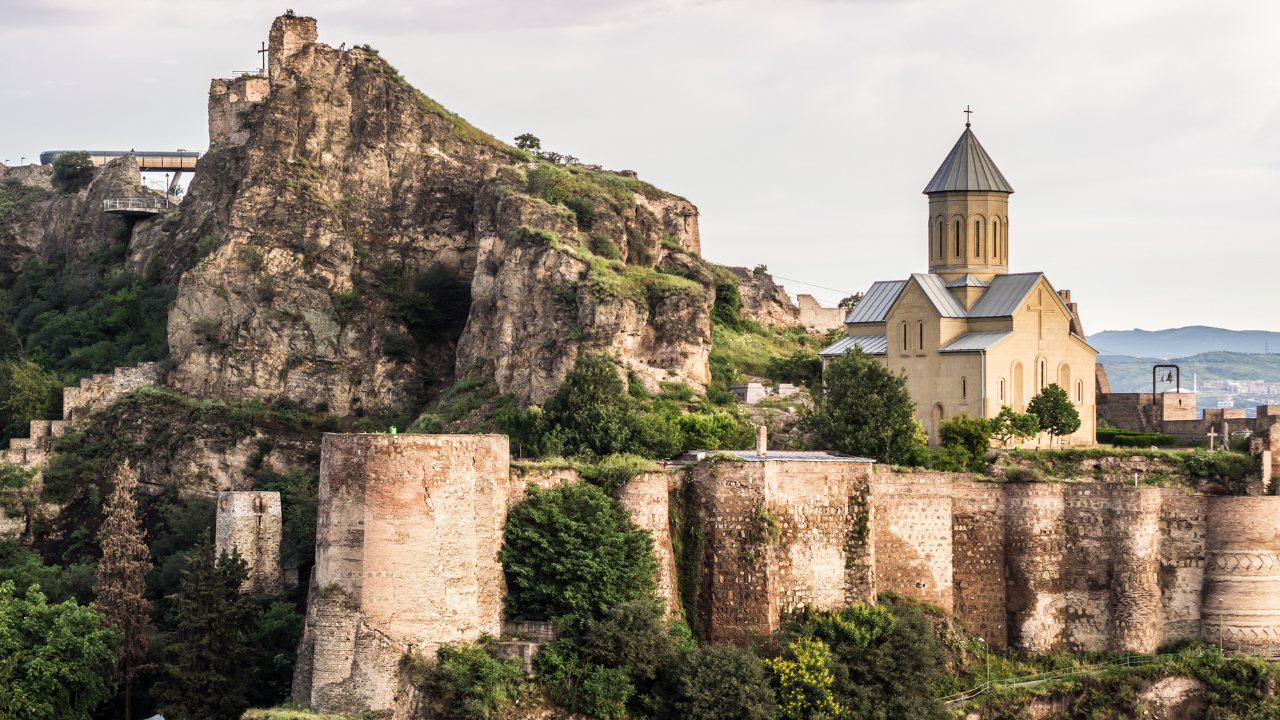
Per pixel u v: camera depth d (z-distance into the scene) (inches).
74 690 3804.1
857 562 3843.5
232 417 6023.6
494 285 5871.1
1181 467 4589.1
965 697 3873.0
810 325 7514.8
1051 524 4148.6
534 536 3496.6
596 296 5374.0
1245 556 4160.9
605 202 6190.9
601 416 4345.5
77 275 7815.0
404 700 3179.1
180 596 3858.3
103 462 6063.0
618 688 3405.5
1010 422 4891.7
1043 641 4104.3
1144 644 4114.2
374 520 3233.3
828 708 3508.9
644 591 3567.9
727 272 7401.6
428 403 6102.4
